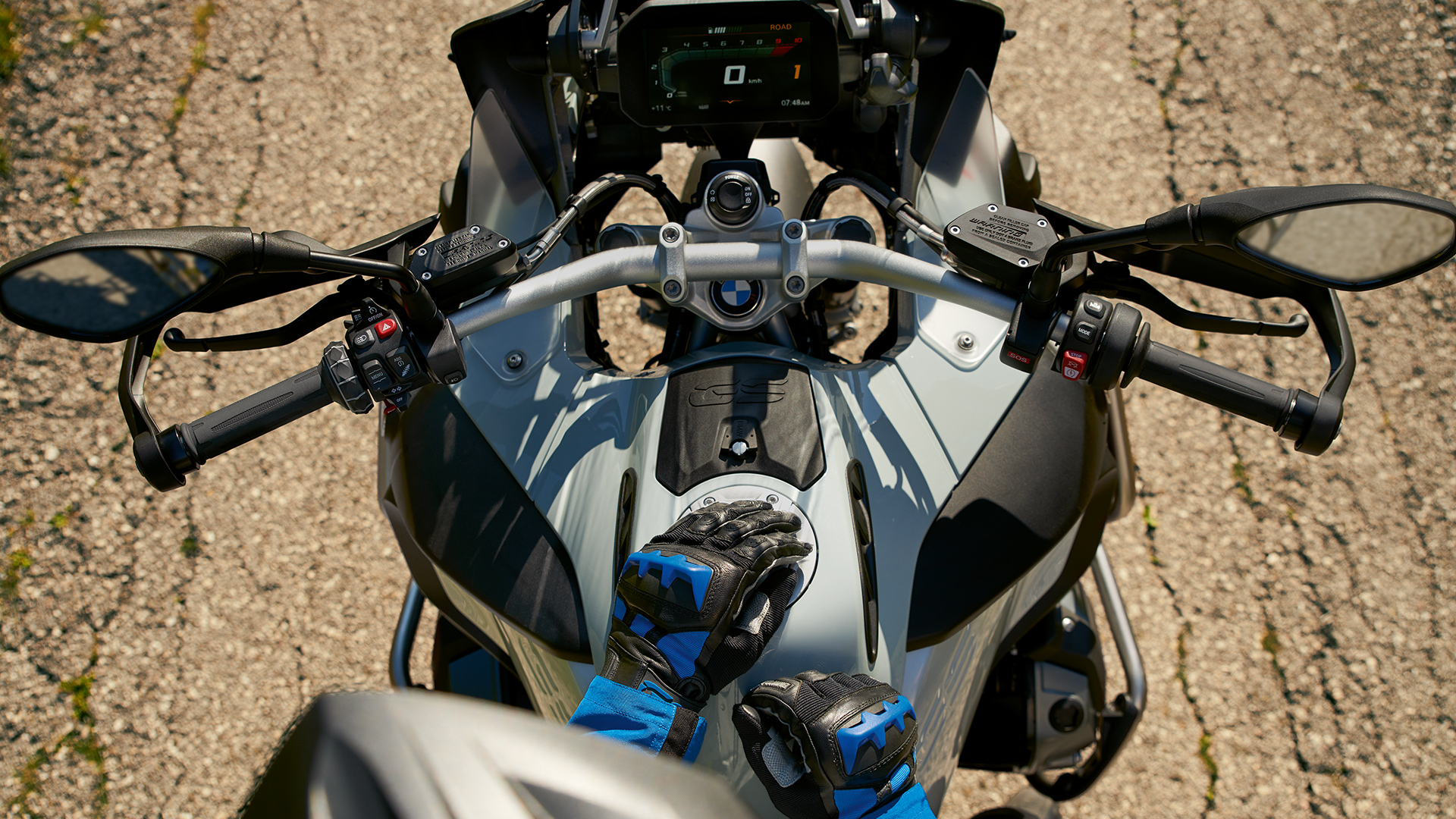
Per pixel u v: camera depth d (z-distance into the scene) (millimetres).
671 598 1154
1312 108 3059
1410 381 2764
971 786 2467
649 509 1357
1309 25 3143
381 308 1327
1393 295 2855
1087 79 3121
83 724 2531
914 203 1827
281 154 3070
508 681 1822
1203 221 1170
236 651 2584
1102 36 3164
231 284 1392
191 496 2707
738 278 1461
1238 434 2707
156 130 3111
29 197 3055
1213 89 3092
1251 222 1126
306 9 3219
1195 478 2674
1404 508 2631
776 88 1584
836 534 1331
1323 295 1388
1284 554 2598
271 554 2660
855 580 1311
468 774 661
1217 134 3045
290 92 3135
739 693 1271
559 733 741
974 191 1839
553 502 1537
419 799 635
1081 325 1302
